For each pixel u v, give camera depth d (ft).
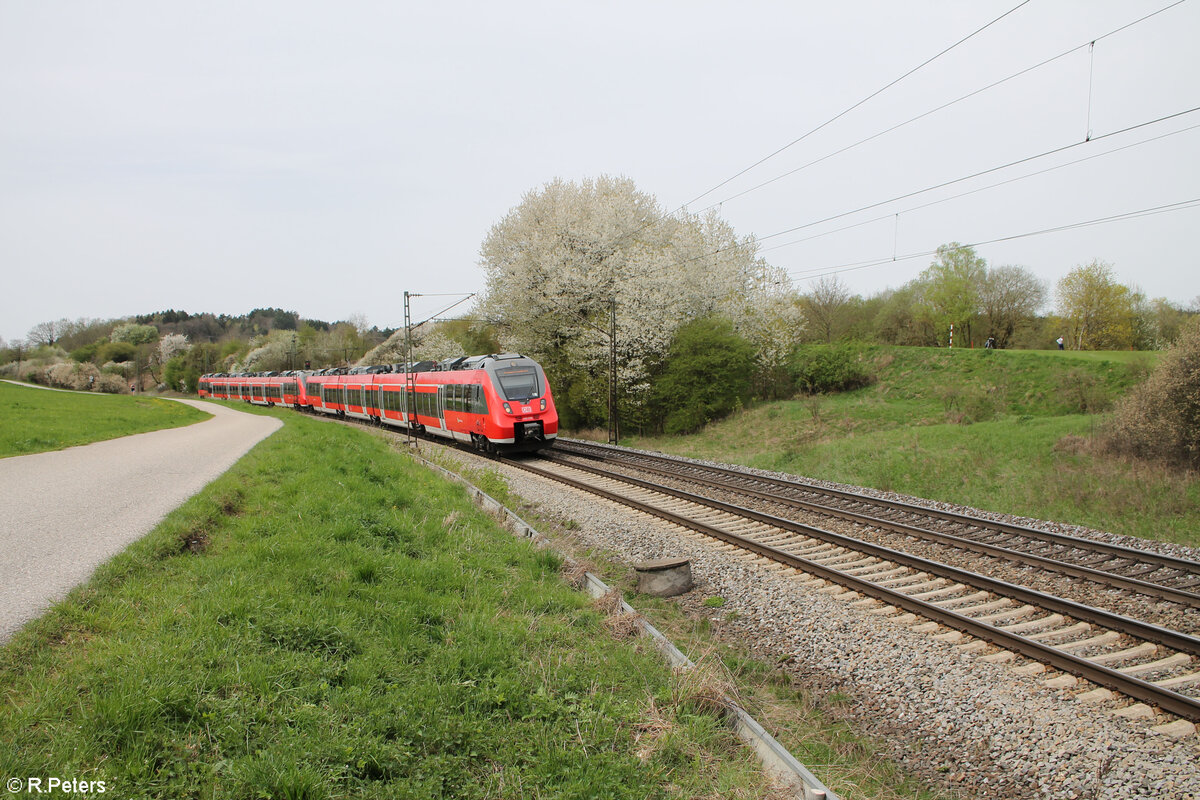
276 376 191.83
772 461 73.51
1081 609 23.02
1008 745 15.70
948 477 56.90
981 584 26.50
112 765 11.75
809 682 19.90
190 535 26.55
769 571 29.12
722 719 16.69
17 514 30.07
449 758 13.58
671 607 26.48
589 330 112.68
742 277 121.49
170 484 38.14
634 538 35.78
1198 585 27.09
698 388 105.19
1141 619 23.65
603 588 25.79
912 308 152.46
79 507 31.50
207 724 13.32
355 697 15.10
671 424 106.01
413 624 19.67
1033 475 53.21
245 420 110.63
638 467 65.31
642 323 107.96
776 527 37.88
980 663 19.48
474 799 12.63
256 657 16.02
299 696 14.89
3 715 12.76
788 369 118.62
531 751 14.24
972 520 37.99
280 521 29.09
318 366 281.74
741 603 25.86
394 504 35.86
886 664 19.95
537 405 71.72
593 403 113.60
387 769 12.94
